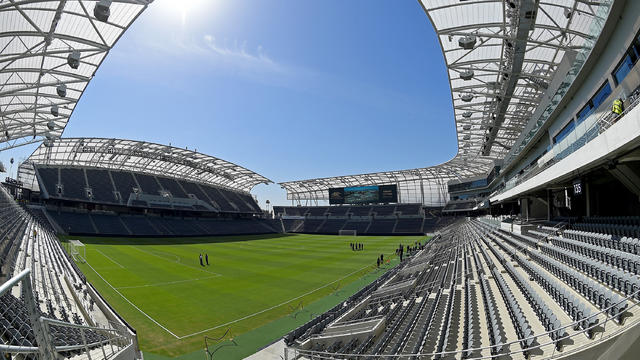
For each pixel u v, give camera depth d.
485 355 8.08
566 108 16.73
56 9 14.32
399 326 12.12
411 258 31.36
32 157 54.38
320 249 46.41
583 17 15.10
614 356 5.95
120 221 56.50
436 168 64.75
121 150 54.53
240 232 72.88
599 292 8.07
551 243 15.81
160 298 19.11
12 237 20.62
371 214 84.31
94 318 13.06
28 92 22.23
